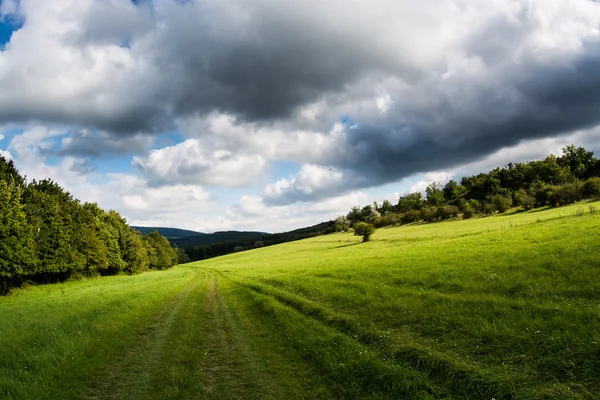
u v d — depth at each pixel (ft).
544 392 21.94
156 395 28.12
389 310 46.98
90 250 196.03
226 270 211.41
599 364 23.39
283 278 104.88
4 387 29.12
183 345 42.27
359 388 27.27
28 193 165.48
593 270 45.65
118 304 75.10
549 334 28.91
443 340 33.71
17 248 123.65
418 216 460.55
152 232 435.53
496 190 506.48
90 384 31.27
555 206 287.69
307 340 39.68
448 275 63.77
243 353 38.65
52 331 48.55
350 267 104.37
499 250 82.79
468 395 24.34
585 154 519.19
